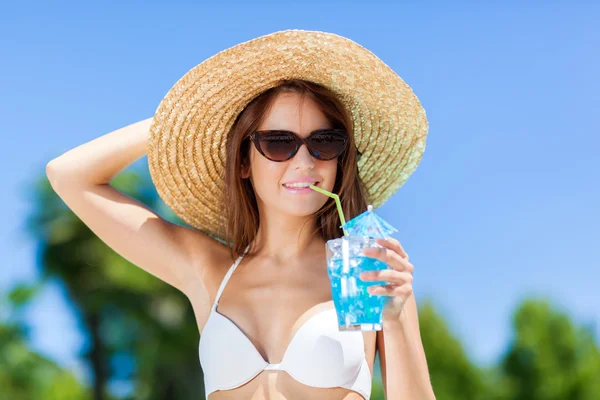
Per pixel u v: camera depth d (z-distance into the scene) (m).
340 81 3.64
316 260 3.62
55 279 24.30
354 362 3.27
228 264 3.71
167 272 3.80
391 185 4.00
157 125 3.66
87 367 24.61
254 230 3.76
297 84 3.59
